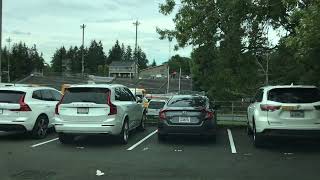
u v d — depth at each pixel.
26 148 13.49
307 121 12.56
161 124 14.35
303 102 12.66
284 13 16.11
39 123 15.57
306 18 11.45
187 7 18.64
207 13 18.05
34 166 10.81
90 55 154.62
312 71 16.61
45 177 9.68
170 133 14.23
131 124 15.46
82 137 15.88
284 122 12.66
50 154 12.47
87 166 10.82
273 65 21.88
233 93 26.41
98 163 11.18
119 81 82.94
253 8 16.36
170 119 14.25
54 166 10.81
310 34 11.41
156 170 10.39
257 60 19.55
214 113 14.59
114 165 10.95
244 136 16.55
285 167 10.81
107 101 13.68
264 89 13.52
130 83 81.62
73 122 13.64
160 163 11.22
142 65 161.50
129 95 16.03
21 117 14.93
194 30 18.50
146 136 16.31
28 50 137.00
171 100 15.07
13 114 14.89
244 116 24.05
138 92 51.81
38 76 84.81
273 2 15.93
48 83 78.31
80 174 9.97
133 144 14.36
